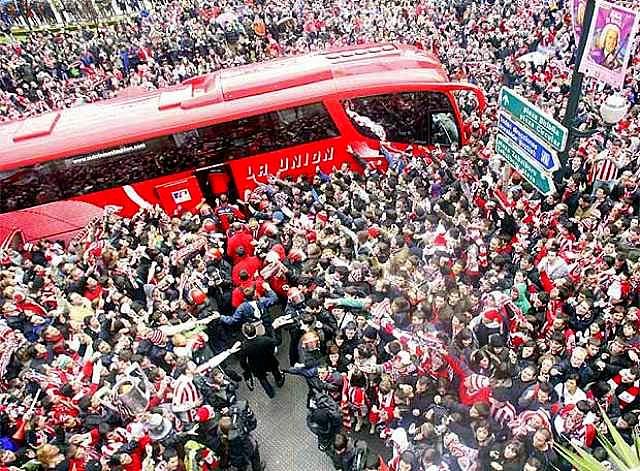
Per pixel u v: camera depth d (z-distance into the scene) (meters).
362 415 10.57
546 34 24.22
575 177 15.05
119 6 35.50
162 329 11.33
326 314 11.29
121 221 15.17
